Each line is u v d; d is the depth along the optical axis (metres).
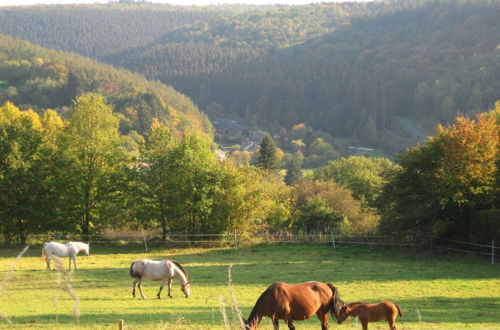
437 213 43.62
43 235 49.59
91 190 51.19
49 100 186.75
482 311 23.45
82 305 23.58
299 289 16.03
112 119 52.19
